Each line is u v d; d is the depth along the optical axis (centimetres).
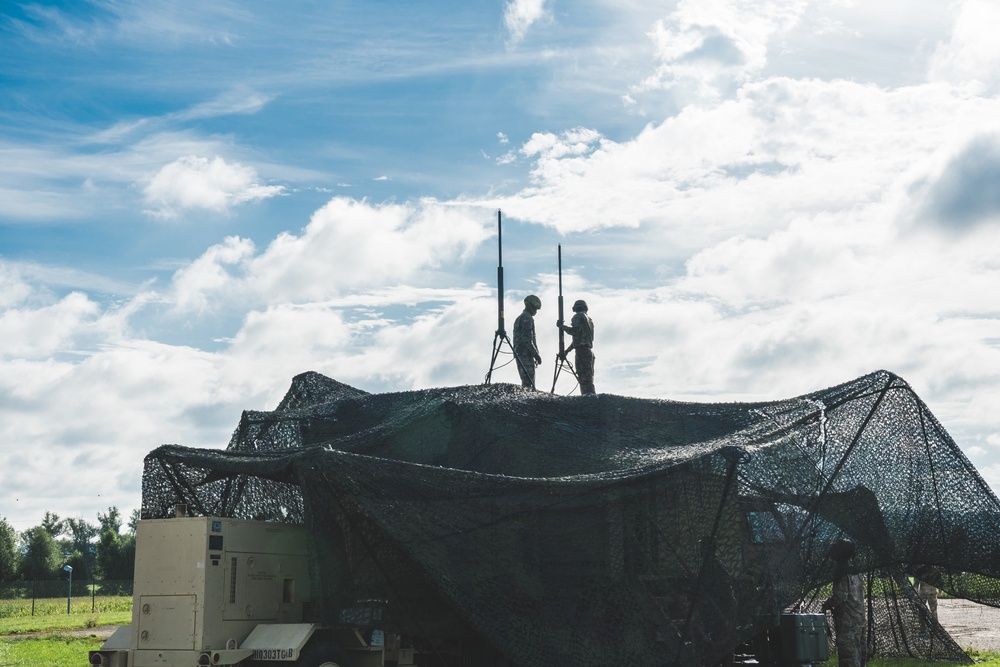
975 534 1437
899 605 1795
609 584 1201
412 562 1155
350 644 1216
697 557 1191
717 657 1166
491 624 1159
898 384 1475
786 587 1236
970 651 1938
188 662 1117
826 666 1652
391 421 1492
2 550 8331
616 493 1224
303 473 1173
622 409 1566
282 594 1220
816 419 1398
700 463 1205
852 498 1380
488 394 1557
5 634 2772
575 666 1159
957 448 1477
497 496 1217
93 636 2578
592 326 2012
